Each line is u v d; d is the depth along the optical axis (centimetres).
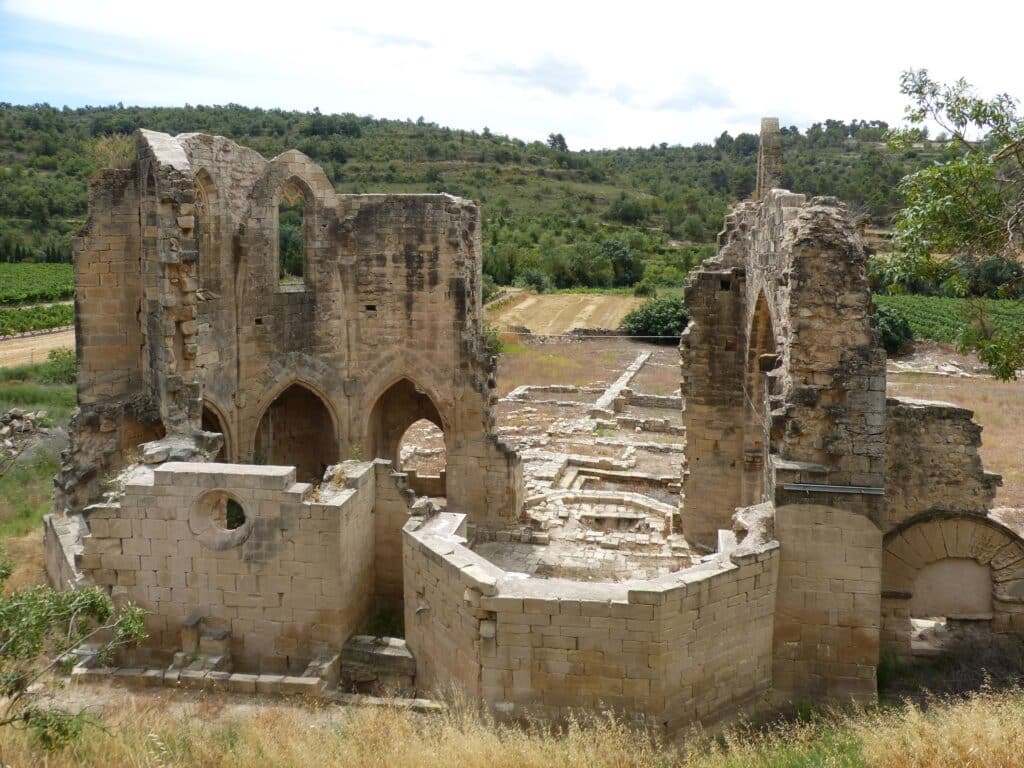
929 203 1706
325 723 1551
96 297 2380
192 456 2064
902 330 7312
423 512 1964
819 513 1723
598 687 1540
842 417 1733
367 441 2919
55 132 17625
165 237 2128
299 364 2761
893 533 2005
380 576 2086
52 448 3556
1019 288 1920
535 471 3684
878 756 1222
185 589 1850
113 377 2417
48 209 13925
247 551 1828
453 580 1638
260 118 19075
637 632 1518
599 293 10919
